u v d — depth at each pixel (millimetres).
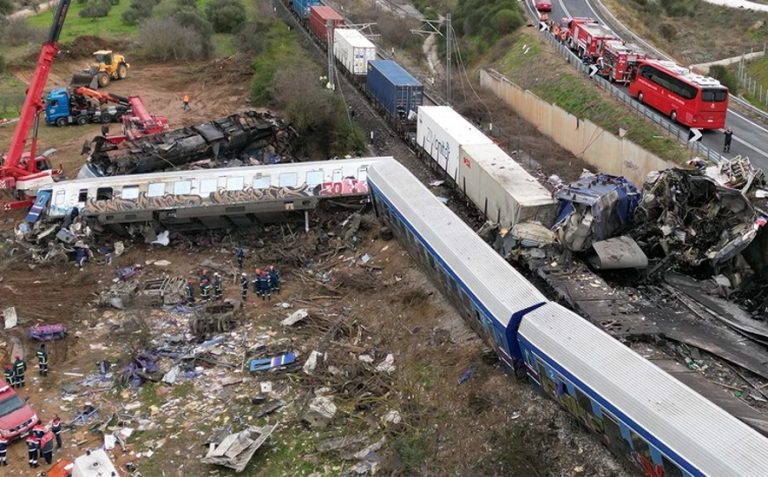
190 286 31141
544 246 28000
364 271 33125
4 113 55906
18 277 33094
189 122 52062
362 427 23266
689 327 23734
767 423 17906
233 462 21422
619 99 45750
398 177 33688
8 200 40500
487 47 67688
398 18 79500
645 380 18359
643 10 85562
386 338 28094
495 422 22328
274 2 86812
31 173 40031
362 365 26203
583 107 46688
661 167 37531
